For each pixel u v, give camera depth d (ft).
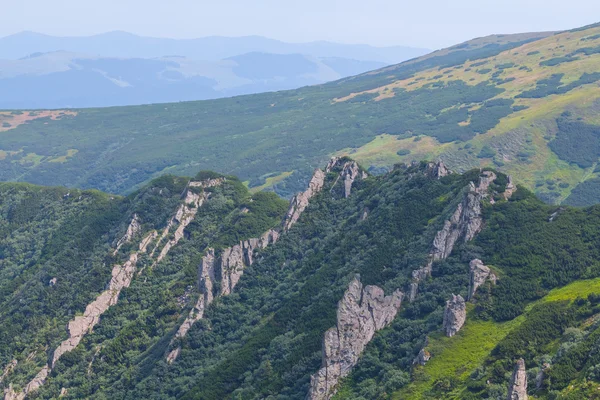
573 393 326.03
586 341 358.02
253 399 444.96
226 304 586.04
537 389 342.64
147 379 536.83
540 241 469.98
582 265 442.09
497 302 428.56
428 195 562.25
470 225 498.28
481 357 388.98
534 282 439.63
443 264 477.77
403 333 432.25
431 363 398.42
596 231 467.11
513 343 381.19
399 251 510.17
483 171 546.26
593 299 396.78
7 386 574.56
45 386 569.64
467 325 417.28
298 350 466.29
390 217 558.15
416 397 380.17
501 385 356.18
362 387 407.44
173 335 566.77
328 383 418.72
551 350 372.79
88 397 545.44
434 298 450.71
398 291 463.83
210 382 490.90
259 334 518.37
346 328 433.48
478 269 447.42
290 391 437.17
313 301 520.01
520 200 520.01
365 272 504.43
